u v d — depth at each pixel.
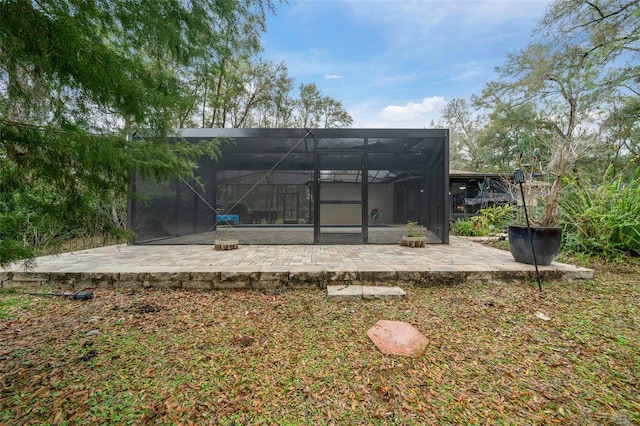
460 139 23.02
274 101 14.39
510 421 1.46
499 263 4.23
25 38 1.51
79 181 1.83
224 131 6.48
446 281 3.75
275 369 1.94
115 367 1.98
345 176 7.77
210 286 3.75
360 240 7.09
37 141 1.61
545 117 13.40
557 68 11.06
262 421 1.48
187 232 8.50
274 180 11.55
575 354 2.07
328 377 1.85
